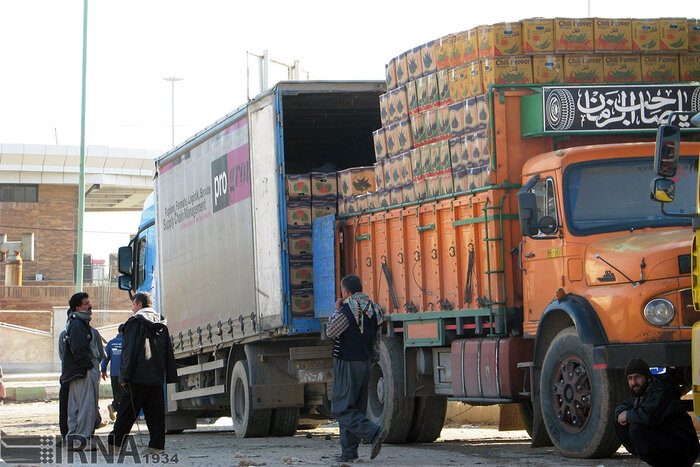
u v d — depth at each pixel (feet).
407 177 41.68
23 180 177.17
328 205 47.96
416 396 41.91
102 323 160.56
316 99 49.24
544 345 34.27
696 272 27.71
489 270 36.32
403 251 41.96
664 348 29.86
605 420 31.09
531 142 36.70
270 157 47.91
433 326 40.01
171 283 62.59
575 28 37.19
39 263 182.19
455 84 38.63
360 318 33.73
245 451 41.37
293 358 49.24
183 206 60.18
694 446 27.07
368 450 39.73
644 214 33.68
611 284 31.68
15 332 141.79
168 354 38.45
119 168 179.63
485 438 46.52
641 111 35.68
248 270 50.70
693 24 38.42
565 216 33.68
